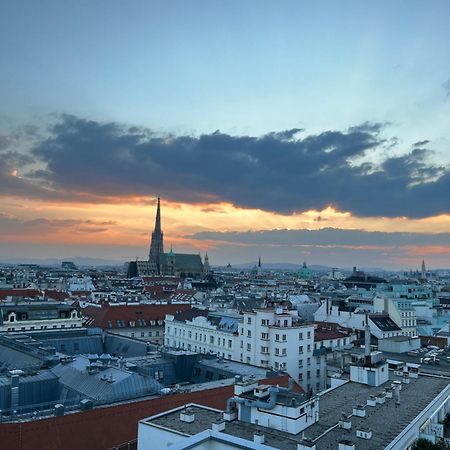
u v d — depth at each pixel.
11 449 69.81
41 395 92.31
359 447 62.38
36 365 105.56
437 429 77.88
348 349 165.00
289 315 162.62
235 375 111.69
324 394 85.81
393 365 111.81
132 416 82.00
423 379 97.44
